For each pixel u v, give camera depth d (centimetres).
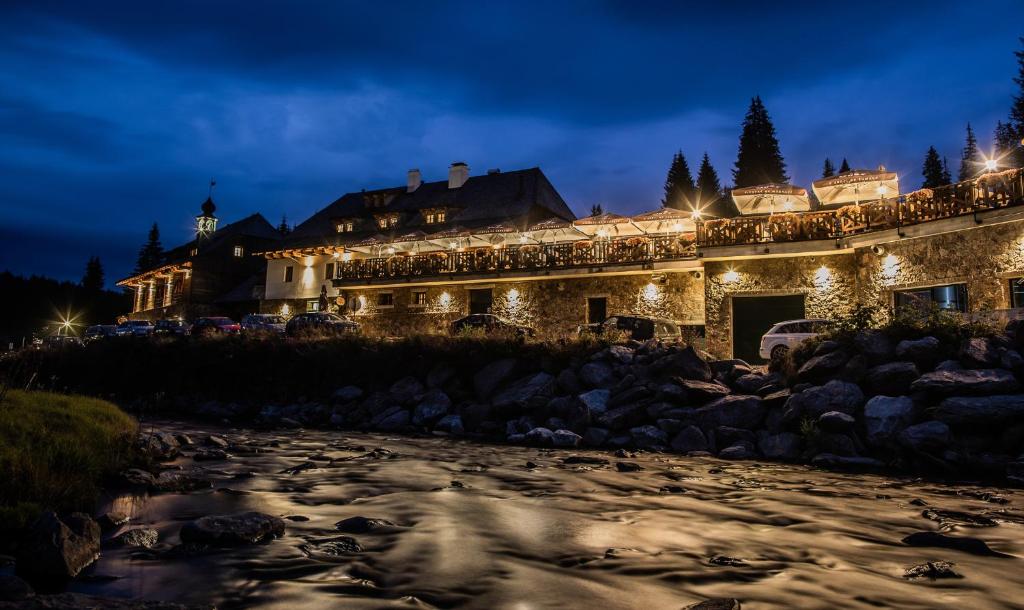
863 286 2197
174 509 624
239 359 2116
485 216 4066
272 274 4547
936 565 437
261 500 675
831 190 2377
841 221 2236
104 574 417
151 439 986
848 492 764
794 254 2306
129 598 374
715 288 2466
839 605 368
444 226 4097
